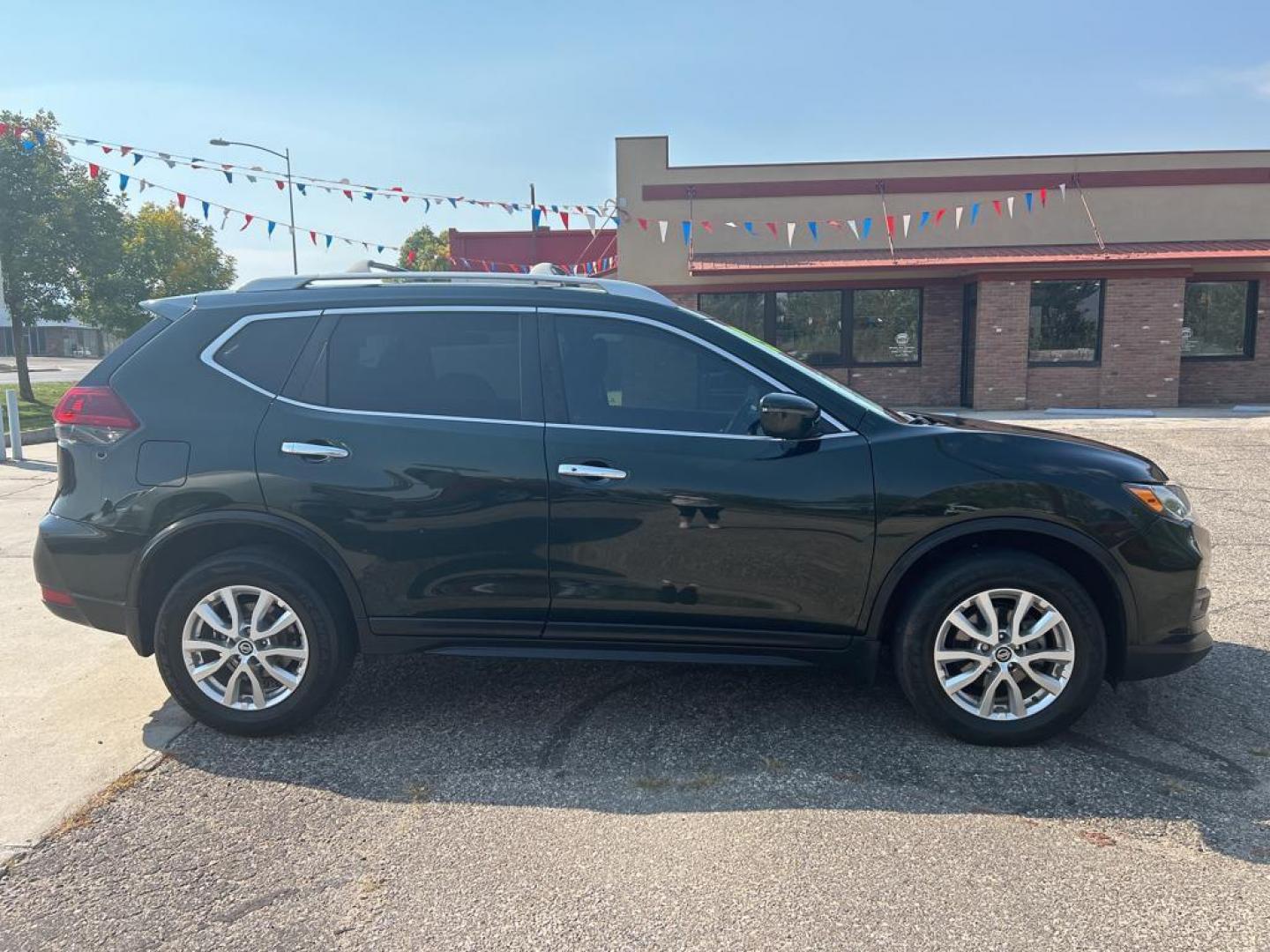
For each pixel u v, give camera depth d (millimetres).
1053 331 18734
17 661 4852
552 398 3854
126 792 3486
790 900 2795
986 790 3443
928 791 3443
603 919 2721
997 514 3662
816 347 19812
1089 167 19109
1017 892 2822
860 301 19609
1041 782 3498
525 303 3961
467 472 3760
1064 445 3844
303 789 3506
